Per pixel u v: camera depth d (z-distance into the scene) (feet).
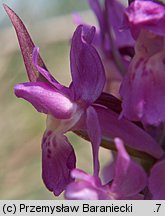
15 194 0.46
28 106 0.50
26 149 0.48
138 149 0.23
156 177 0.22
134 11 0.22
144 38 0.23
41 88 0.23
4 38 0.55
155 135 0.24
